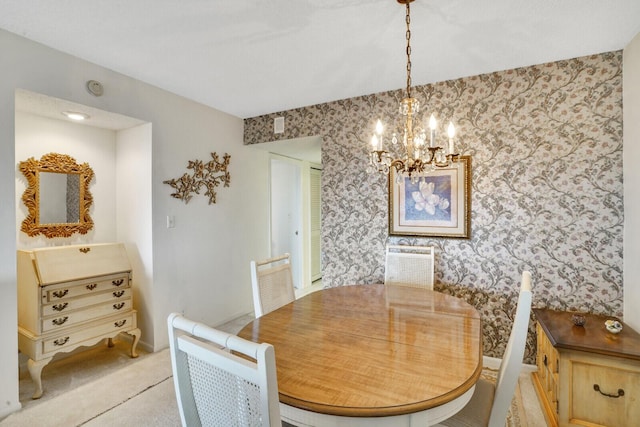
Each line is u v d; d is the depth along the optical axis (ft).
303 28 6.11
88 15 5.67
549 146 7.54
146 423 6.03
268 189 13.55
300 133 10.89
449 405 3.40
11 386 6.25
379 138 5.81
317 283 16.80
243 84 8.84
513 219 7.91
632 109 6.45
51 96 6.81
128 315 8.51
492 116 8.09
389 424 3.14
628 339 5.79
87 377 7.64
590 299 7.23
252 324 5.20
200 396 3.12
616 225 6.97
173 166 9.50
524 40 6.54
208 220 10.70
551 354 6.26
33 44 6.55
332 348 4.29
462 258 8.47
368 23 5.94
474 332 4.80
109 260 8.32
